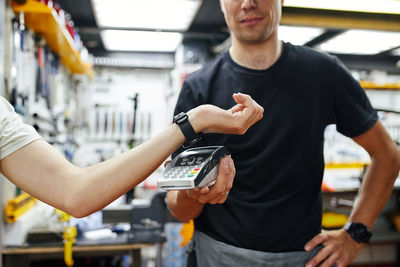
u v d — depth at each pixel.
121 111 5.52
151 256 3.55
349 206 2.63
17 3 2.20
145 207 2.10
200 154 0.78
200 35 4.70
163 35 4.75
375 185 1.15
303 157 1.05
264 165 1.03
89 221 2.28
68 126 4.22
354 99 1.11
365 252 3.37
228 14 1.03
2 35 1.95
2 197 1.88
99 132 5.36
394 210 2.91
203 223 1.10
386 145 1.14
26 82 2.58
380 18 2.21
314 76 1.08
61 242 1.92
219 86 1.10
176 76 4.87
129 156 0.67
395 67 5.20
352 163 3.41
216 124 0.70
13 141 0.67
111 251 2.05
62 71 3.90
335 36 3.90
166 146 0.68
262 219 1.02
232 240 1.03
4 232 1.90
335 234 1.10
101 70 5.55
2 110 0.69
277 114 1.05
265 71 1.06
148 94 5.62
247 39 1.03
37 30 2.71
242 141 1.05
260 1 0.97
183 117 0.69
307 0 2.02
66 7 3.98
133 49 5.50
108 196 0.66
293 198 1.04
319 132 1.07
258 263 1.00
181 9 3.77
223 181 0.76
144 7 3.71
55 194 0.66
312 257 1.06
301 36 3.92
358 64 5.10
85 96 5.32
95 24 4.44
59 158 0.69
